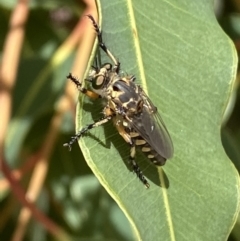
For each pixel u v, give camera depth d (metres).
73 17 0.20
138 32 0.12
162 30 0.12
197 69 0.12
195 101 0.12
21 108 0.17
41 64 0.18
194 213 0.11
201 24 0.12
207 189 0.11
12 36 0.15
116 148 0.11
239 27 0.18
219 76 0.12
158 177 0.11
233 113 0.20
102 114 0.11
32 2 0.18
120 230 0.19
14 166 0.17
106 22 0.11
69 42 0.17
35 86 0.17
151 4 0.12
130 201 0.11
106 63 0.12
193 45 0.12
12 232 0.19
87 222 0.19
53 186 0.19
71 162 0.18
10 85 0.14
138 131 0.11
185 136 0.11
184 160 0.11
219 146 0.11
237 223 0.17
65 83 0.17
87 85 0.11
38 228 0.20
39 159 0.15
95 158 0.11
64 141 0.18
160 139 0.11
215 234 0.11
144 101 0.11
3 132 0.14
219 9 0.20
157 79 0.12
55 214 0.19
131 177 0.11
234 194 0.11
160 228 0.11
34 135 0.18
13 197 0.18
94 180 0.19
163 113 0.12
